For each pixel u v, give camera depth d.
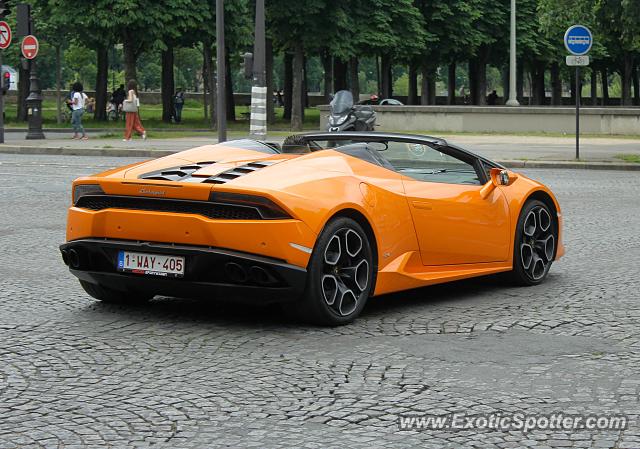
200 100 93.12
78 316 7.57
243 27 45.25
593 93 89.50
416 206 7.85
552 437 4.81
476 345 6.68
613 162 24.69
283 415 5.16
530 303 8.20
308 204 6.95
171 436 4.83
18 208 14.74
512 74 47.31
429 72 61.75
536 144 31.92
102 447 4.67
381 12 50.78
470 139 34.81
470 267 8.42
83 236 7.38
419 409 5.25
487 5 61.91
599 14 28.14
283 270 6.81
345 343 6.72
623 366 6.12
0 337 6.88
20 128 43.69
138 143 31.12
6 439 4.78
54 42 50.19
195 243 6.91
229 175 7.18
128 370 6.03
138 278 7.16
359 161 7.76
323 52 55.28
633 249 11.25
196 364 6.17
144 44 45.03
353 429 4.93
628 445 4.71
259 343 6.71
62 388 5.64
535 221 9.08
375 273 7.50
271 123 52.59
